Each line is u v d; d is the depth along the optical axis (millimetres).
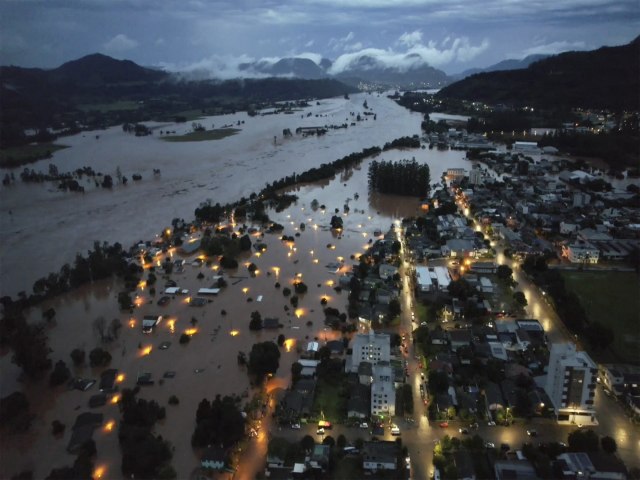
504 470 143375
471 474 143625
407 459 150750
